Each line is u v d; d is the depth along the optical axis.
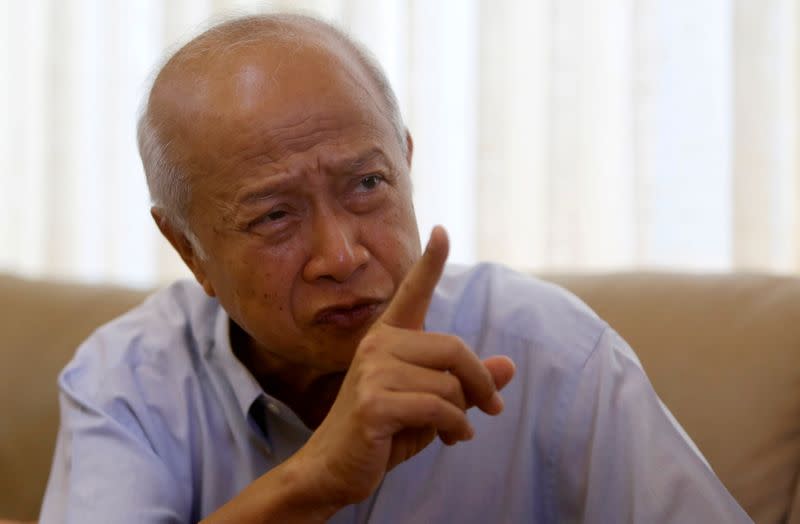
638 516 1.05
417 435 0.91
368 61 1.12
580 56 2.15
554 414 1.19
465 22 2.27
